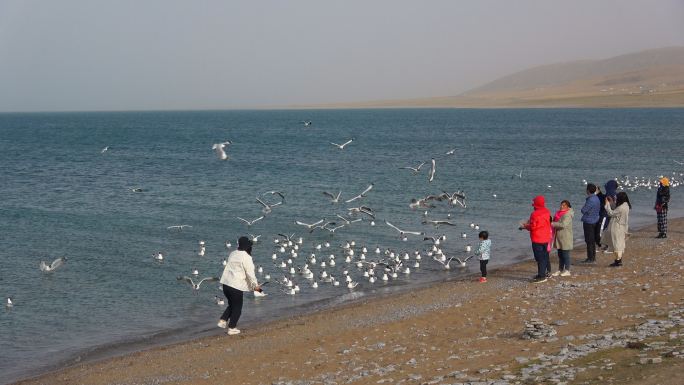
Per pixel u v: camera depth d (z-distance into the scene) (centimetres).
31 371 1612
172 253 2988
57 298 2286
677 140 10012
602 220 2325
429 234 3372
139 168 6762
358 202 4481
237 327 1889
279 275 2628
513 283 2122
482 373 1103
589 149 8731
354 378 1223
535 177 5762
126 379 1459
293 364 1429
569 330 1349
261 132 15175
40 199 4531
